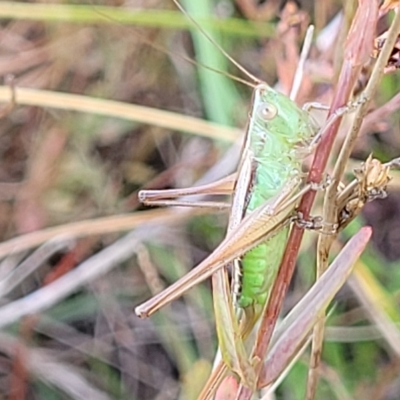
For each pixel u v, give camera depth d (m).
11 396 0.13
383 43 0.07
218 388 0.08
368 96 0.07
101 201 0.14
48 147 0.14
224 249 0.08
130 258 0.14
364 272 0.11
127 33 0.14
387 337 0.11
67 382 0.13
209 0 0.13
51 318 0.14
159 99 0.15
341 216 0.07
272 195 0.08
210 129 0.12
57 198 0.14
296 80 0.09
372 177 0.07
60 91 0.15
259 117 0.08
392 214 0.13
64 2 0.14
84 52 0.15
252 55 0.14
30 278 0.15
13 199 0.15
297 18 0.10
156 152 0.15
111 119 0.15
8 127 0.15
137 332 0.14
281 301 0.07
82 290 0.15
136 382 0.14
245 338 0.08
